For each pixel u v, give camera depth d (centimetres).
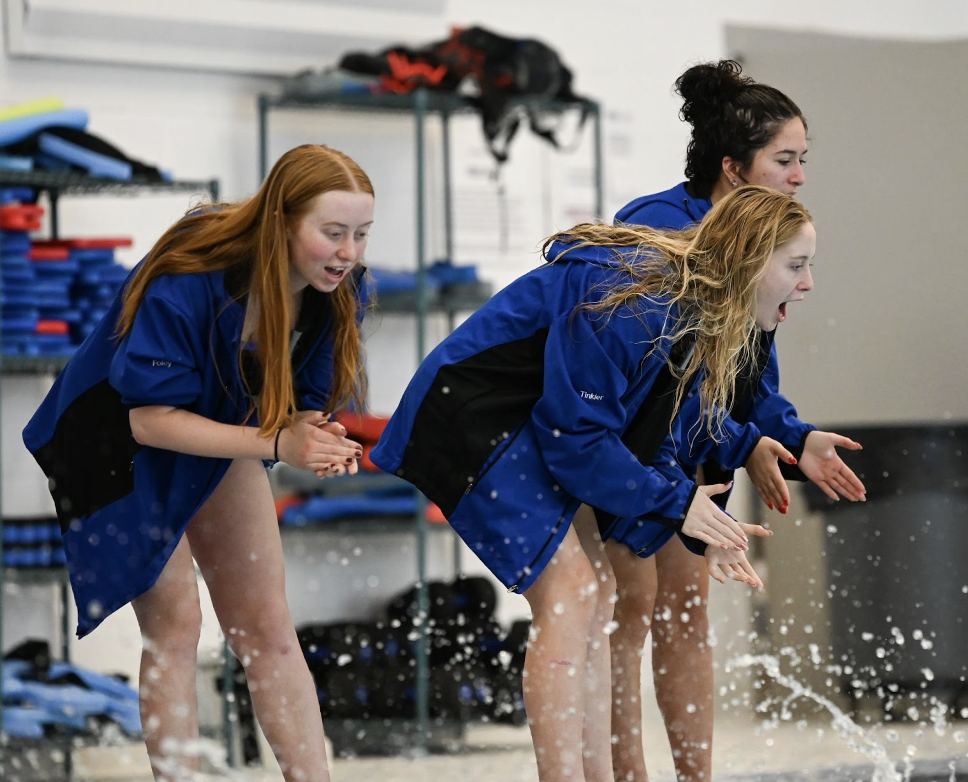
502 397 658
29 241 1191
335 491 1352
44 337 1193
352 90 1370
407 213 1525
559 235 693
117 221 1367
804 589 1433
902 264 1738
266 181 636
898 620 1377
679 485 648
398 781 1015
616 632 742
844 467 752
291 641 688
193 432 629
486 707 1296
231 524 675
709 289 651
